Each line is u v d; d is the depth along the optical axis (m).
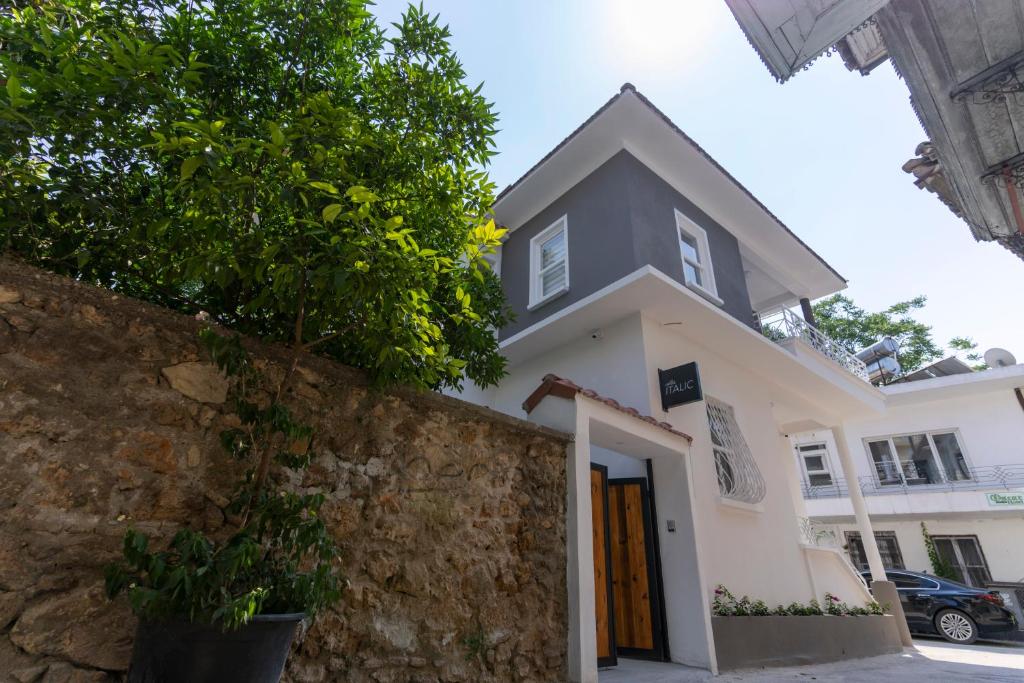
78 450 2.12
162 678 1.72
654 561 5.54
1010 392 15.03
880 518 15.57
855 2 3.20
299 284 2.29
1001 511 13.55
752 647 5.45
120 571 1.81
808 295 11.84
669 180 8.59
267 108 2.80
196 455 2.43
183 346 2.53
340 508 2.84
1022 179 3.96
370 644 2.73
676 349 7.45
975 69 3.41
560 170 8.72
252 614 1.69
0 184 2.09
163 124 2.20
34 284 2.13
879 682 4.87
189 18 2.63
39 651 1.88
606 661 4.73
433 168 2.96
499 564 3.54
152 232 2.29
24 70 2.01
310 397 2.90
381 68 3.05
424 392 3.30
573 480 4.29
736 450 7.43
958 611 10.60
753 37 3.60
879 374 16.14
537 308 8.54
